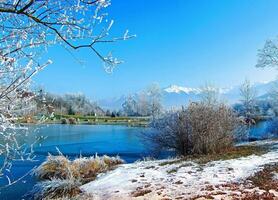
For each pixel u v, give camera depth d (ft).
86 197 38.09
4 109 11.82
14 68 11.72
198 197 33.17
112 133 151.53
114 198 36.37
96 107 288.30
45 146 100.94
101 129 180.04
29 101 12.87
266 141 73.56
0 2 10.86
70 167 53.57
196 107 62.18
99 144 106.73
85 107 274.98
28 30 11.87
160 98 269.03
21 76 11.75
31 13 11.31
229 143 61.26
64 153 84.94
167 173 44.27
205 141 59.11
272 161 45.37
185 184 38.40
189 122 61.67
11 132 12.84
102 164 57.11
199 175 41.47
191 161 50.14
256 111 182.50
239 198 31.86
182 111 63.36
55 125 213.87
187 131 61.87
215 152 58.54
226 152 56.95
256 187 34.94
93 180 47.57
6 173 54.85
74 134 146.00
